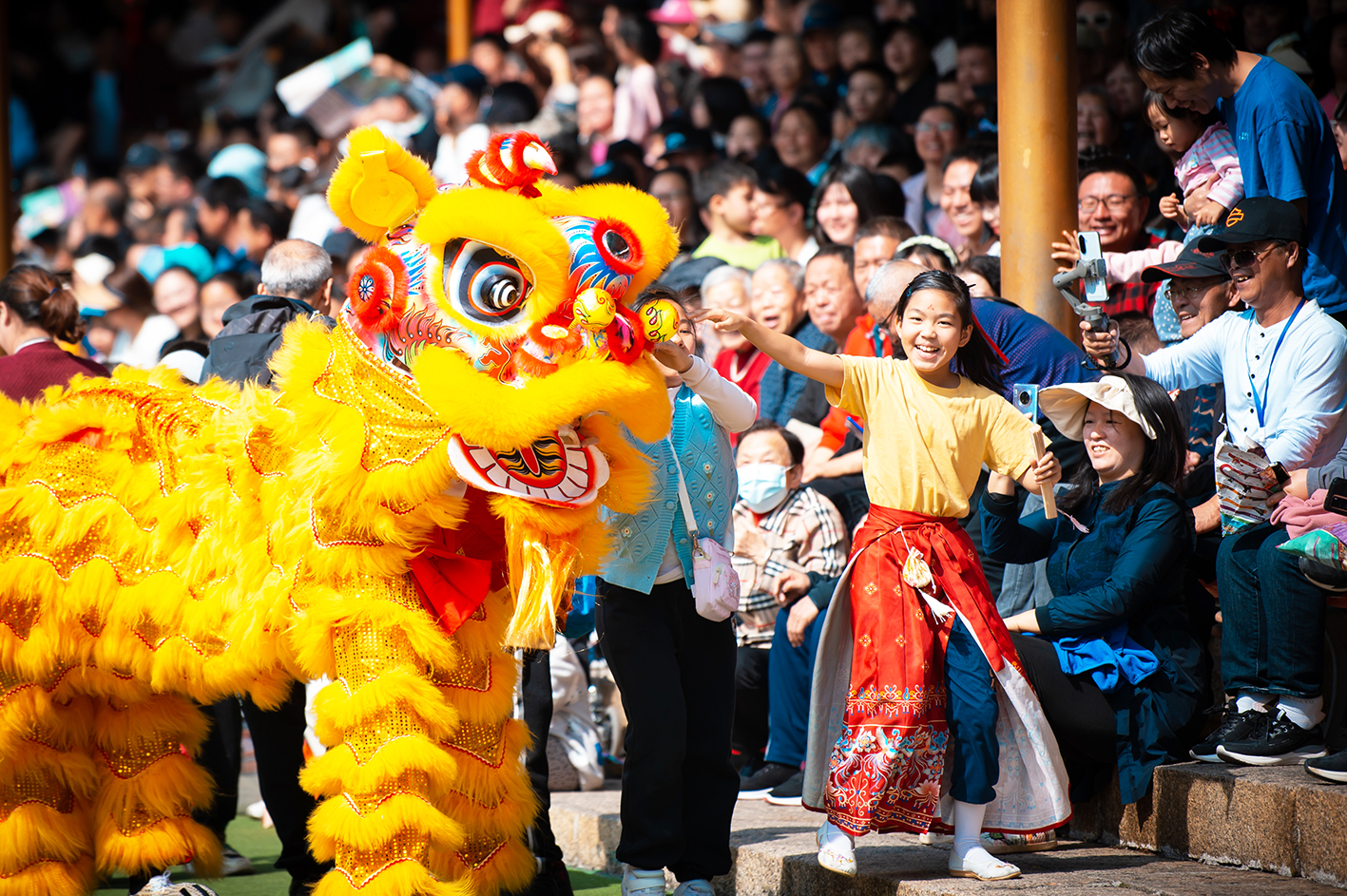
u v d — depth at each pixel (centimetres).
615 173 2581
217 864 1191
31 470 1121
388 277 1016
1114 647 1271
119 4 4847
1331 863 1102
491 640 1059
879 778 1155
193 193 3788
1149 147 2077
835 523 1628
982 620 1173
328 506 1026
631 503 1073
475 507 1064
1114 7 2391
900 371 1221
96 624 1107
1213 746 1266
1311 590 1229
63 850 1135
